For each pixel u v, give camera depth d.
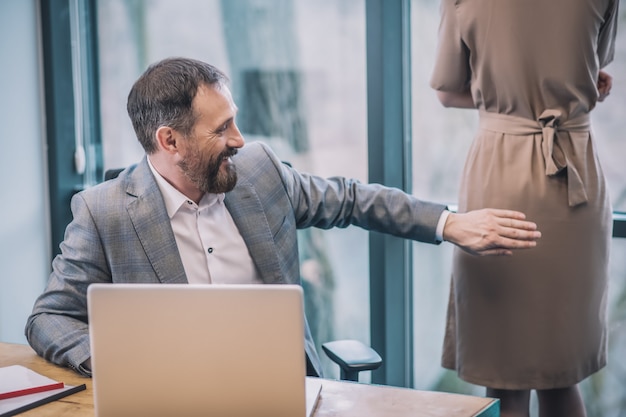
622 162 2.62
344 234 3.14
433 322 3.04
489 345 2.29
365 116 3.03
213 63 3.29
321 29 3.06
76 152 3.52
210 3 3.26
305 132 3.16
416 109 2.94
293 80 3.15
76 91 3.51
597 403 2.79
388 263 2.94
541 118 2.15
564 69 2.12
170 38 3.36
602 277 2.28
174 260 1.98
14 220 3.38
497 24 2.13
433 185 2.95
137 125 2.03
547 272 2.21
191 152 1.98
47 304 1.95
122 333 1.34
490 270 2.25
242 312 1.31
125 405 1.37
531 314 2.23
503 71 2.15
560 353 2.25
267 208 2.17
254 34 3.20
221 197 2.12
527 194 2.18
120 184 2.06
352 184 2.34
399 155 2.96
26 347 1.93
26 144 3.41
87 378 1.70
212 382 1.34
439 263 3.00
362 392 1.57
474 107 2.36
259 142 2.29
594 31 2.11
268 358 1.32
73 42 3.49
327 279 3.21
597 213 2.22
